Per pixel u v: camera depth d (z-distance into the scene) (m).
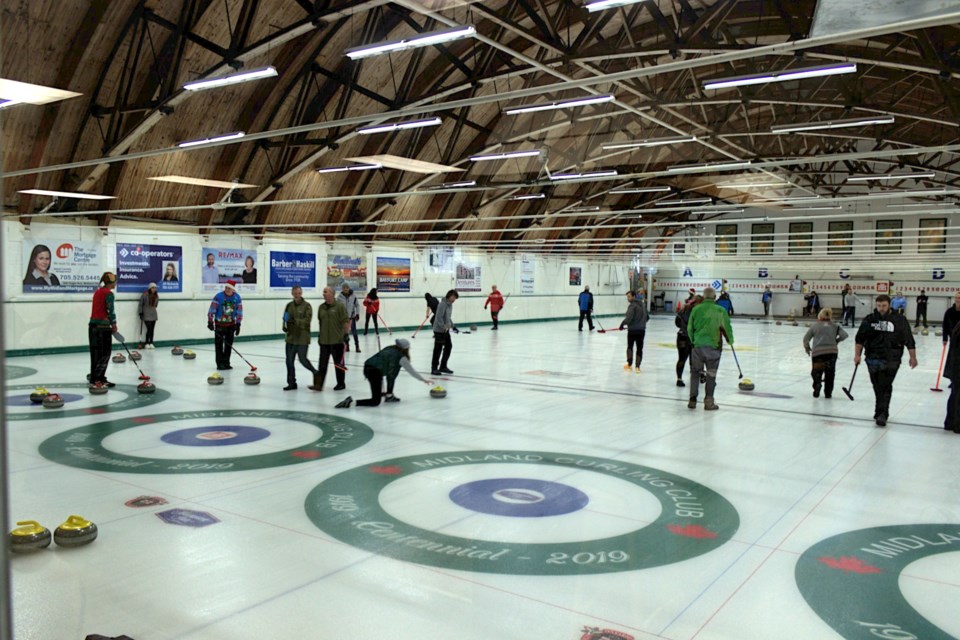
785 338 23.70
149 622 3.32
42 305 14.91
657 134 24.98
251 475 5.96
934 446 7.34
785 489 5.73
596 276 38.84
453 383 11.77
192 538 4.45
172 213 17.56
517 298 31.95
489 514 5.02
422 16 14.84
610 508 5.20
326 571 3.96
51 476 5.83
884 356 8.42
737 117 25.69
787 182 29.08
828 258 37.84
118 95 13.55
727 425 8.39
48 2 11.57
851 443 7.46
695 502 5.36
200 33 13.08
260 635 3.21
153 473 5.97
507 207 28.59
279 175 17.92
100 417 8.38
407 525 4.76
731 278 42.25
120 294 16.48
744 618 3.46
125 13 12.30
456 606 3.54
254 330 19.86
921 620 3.46
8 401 9.38
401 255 25.09
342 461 6.46
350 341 19.52
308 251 21.44
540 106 13.41
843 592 3.77
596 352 17.75
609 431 7.97
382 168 21.23
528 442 7.36
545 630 3.30
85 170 14.62
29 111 13.12
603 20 12.88
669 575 3.98
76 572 3.90
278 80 15.68
